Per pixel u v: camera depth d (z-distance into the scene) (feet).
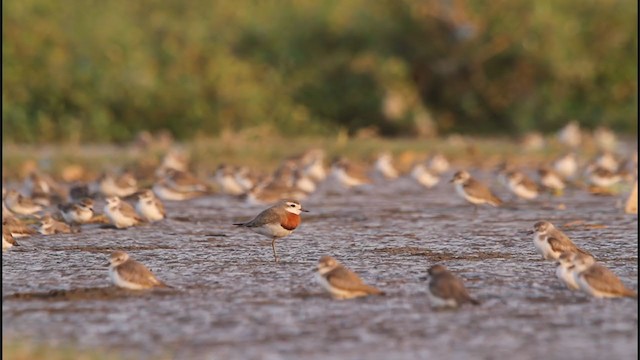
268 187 77.61
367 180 88.84
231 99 134.00
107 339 35.99
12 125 126.93
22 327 37.65
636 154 99.25
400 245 55.47
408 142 123.75
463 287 40.34
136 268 43.39
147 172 92.58
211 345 35.12
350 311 39.47
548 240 49.52
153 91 131.85
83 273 47.37
